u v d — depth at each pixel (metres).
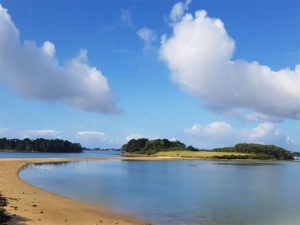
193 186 54.09
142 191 45.81
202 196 42.53
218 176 76.94
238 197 42.56
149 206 33.94
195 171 92.00
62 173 73.75
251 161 194.00
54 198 35.50
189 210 32.44
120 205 34.03
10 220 22.48
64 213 27.31
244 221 28.28
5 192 35.88
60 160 132.00
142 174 77.25
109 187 49.56
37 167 91.69
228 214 31.02
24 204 29.06
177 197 40.88
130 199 38.25
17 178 52.84
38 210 27.09
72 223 24.02
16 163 94.62
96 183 54.38
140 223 26.41
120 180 61.00
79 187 48.25
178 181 61.88
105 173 77.56
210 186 54.78
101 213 29.34
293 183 62.66
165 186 52.88
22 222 22.23
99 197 38.88
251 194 46.06
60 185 50.28
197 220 28.19
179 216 29.58
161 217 28.94
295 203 38.03
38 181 55.41
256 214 31.31
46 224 22.56
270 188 53.97
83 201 35.47
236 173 88.81
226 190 49.97
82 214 27.84
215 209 33.38
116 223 25.59
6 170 68.06
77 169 88.75
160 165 123.62
